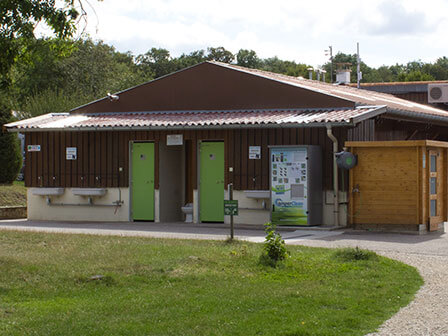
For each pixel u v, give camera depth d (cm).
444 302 891
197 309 832
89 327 750
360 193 1764
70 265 1092
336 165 1830
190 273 1052
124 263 1112
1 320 776
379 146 1734
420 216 1697
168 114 2272
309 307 851
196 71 2262
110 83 5719
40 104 3750
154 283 989
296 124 1841
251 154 1984
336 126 1811
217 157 2069
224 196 2031
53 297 902
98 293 924
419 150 1694
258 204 1983
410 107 2655
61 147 2269
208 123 1970
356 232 1727
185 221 2139
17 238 1452
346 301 882
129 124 2086
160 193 2139
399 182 1719
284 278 1030
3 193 2544
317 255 1244
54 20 1116
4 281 970
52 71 5306
